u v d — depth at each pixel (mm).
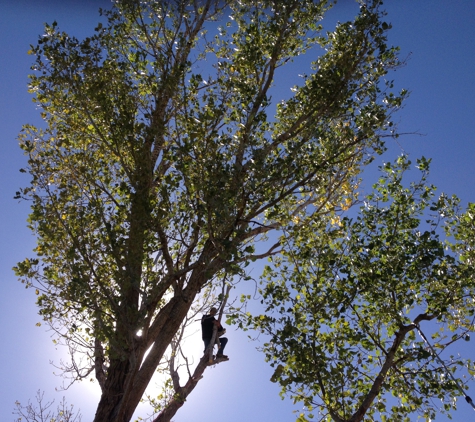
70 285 9133
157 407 11609
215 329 10406
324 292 10586
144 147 10312
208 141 9969
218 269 9555
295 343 9867
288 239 10641
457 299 10664
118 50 11734
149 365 9492
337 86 11195
